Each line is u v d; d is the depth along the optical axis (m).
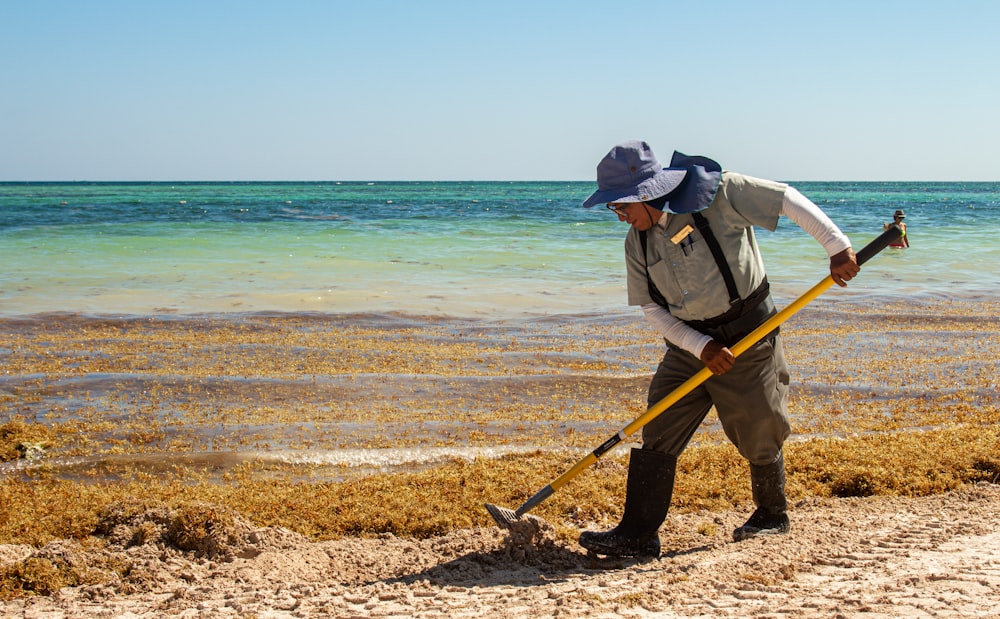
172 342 11.88
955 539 4.58
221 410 8.59
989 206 69.38
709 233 3.98
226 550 4.73
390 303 15.63
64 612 3.92
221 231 31.64
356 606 3.88
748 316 4.11
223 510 5.01
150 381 9.68
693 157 4.12
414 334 12.81
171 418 8.32
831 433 7.87
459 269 20.83
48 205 54.56
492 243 27.80
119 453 7.29
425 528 5.33
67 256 22.36
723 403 4.29
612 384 9.79
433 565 4.55
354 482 6.29
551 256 23.91
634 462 4.48
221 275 19.11
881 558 4.21
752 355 4.15
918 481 5.97
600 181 4.03
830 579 3.93
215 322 13.52
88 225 34.03
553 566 4.49
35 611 3.94
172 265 20.81
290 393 9.27
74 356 10.92
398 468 6.97
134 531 4.89
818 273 20.19
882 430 7.95
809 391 9.53
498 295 16.75
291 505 5.72
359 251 24.75
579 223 38.59
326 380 9.80
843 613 3.40
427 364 10.72
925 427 8.02
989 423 8.08
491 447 7.38
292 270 20.17
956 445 6.82
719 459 6.61
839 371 10.48
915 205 70.88
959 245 28.53
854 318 14.37
